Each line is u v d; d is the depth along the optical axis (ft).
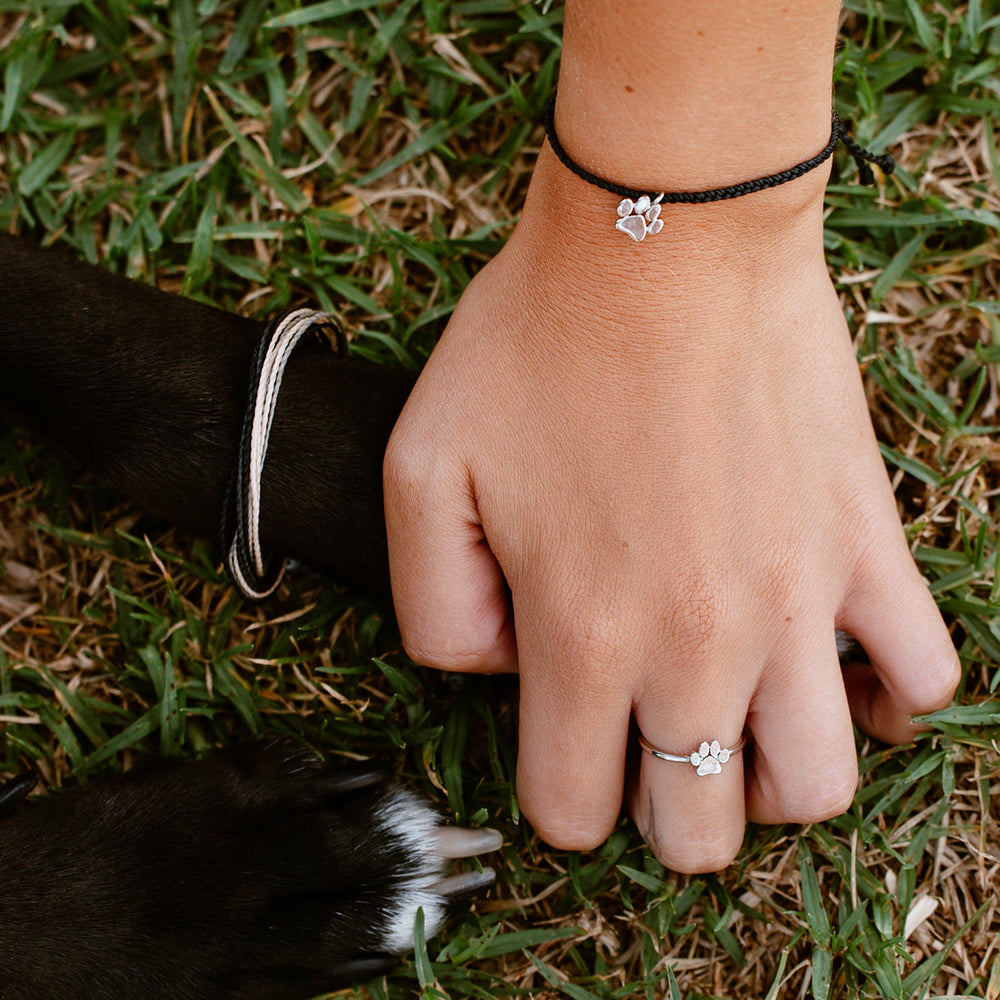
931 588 1.59
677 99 1.30
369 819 1.48
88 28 1.72
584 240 1.35
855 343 1.66
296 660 1.58
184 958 1.41
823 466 1.42
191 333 1.49
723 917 1.54
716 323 1.37
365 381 1.50
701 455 1.39
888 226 1.66
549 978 1.52
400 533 1.44
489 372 1.42
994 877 1.56
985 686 1.58
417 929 1.47
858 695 1.53
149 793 1.45
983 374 1.63
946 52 1.67
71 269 1.50
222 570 1.61
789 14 1.28
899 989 1.50
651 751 1.44
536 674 1.43
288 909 1.44
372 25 1.70
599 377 1.38
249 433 1.45
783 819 1.46
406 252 1.66
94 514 1.63
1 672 1.60
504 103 1.70
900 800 1.58
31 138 1.71
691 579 1.39
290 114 1.70
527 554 1.41
